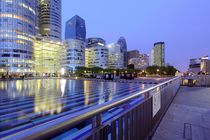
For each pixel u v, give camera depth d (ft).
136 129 9.68
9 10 283.18
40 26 404.16
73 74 380.17
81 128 5.90
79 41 454.40
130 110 8.86
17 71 290.35
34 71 340.18
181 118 16.83
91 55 520.01
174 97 29.60
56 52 420.36
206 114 18.29
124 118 8.18
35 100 52.70
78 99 54.54
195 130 13.50
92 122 5.77
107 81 154.81
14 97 58.75
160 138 12.01
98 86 103.04
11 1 285.23
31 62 325.21
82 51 464.24
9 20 282.97
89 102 49.06
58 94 66.74
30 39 322.75
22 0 301.22
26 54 308.40
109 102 6.93
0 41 276.21
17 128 25.44
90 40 618.03
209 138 11.96
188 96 30.81
